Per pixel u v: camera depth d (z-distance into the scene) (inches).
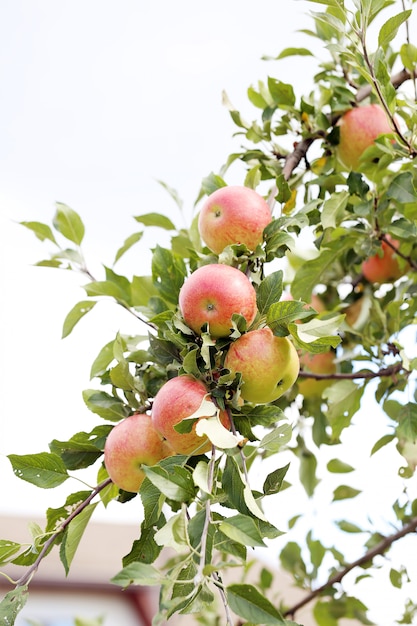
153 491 77.4
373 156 90.1
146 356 83.3
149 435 81.1
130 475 81.2
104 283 88.2
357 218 91.5
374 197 90.4
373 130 90.8
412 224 89.4
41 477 81.3
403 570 99.6
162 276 85.0
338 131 91.5
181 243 92.0
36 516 163.3
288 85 91.1
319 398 98.4
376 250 91.3
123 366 82.0
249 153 90.7
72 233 90.0
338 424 93.6
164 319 81.5
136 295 89.1
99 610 129.2
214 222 82.5
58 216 89.8
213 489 74.7
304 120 91.3
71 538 81.0
